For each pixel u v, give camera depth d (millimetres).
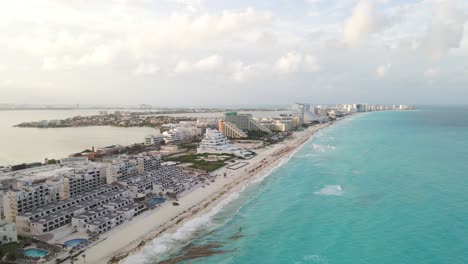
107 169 148000
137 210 117250
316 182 161250
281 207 124875
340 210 118625
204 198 138125
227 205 128875
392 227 101312
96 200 118250
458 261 79625
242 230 103312
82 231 99062
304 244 92688
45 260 79938
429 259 81188
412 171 172750
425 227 99875
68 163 189375
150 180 148750
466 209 113188
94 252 86250
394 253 85000
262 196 140750
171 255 86250
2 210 113938
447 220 104188
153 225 106625
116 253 86000
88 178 140375
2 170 179750
